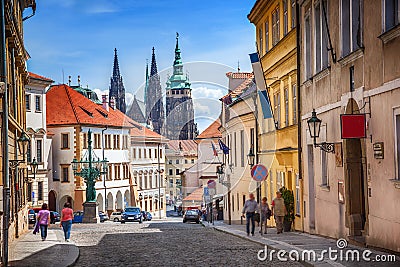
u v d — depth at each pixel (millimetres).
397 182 13289
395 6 13953
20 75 29891
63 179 69562
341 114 16188
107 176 72938
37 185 62312
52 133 70000
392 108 13656
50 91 73750
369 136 15133
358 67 16016
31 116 61469
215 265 13602
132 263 14430
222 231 25234
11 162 21641
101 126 72875
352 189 17375
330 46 18562
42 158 63469
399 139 13508
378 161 14594
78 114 70750
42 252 17734
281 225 22984
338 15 17891
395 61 13430
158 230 27703
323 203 20188
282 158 26141
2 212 15438
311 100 21578
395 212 13547
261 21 32438
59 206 69250
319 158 20562
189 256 15516
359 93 15859
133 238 22203
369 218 15297
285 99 26547
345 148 17469
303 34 22750
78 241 21859
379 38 14164
